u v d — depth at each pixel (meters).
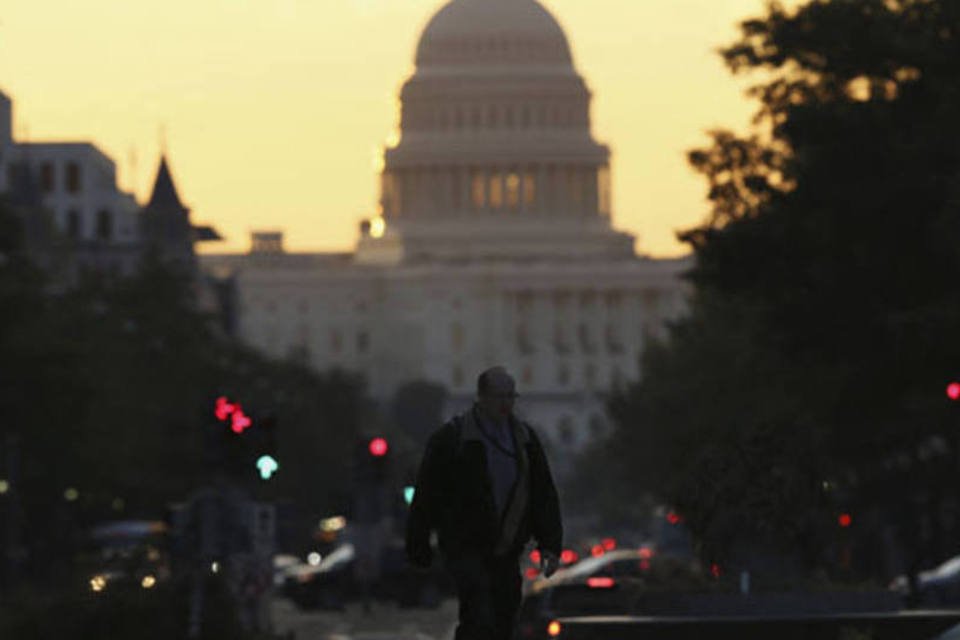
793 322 176.38
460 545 62.38
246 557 150.75
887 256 173.75
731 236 179.25
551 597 138.88
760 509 120.38
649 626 100.44
